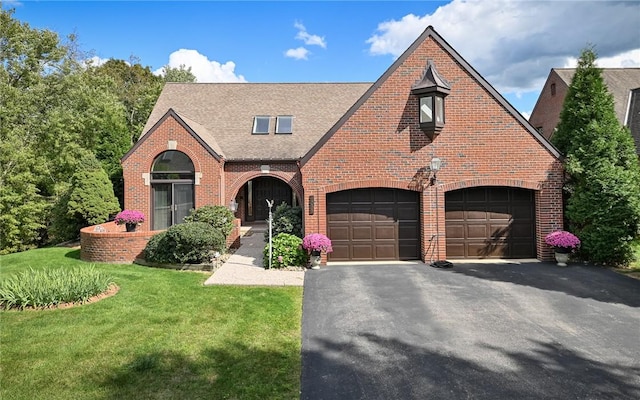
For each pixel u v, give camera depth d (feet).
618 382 19.21
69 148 82.53
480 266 43.52
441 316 28.55
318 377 19.81
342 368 20.79
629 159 43.83
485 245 47.19
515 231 47.19
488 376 19.88
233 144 67.87
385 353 22.59
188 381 19.10
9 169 75.82
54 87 89.66
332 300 32.42
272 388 18.60
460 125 45.73
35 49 89.86
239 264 46.39
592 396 18.01
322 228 45.85
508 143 45.75
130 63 173.78
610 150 43.29
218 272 42.04
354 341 24.29
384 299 32.55
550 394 18.19
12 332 24.95
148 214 60.70
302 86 80.79
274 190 88.53
